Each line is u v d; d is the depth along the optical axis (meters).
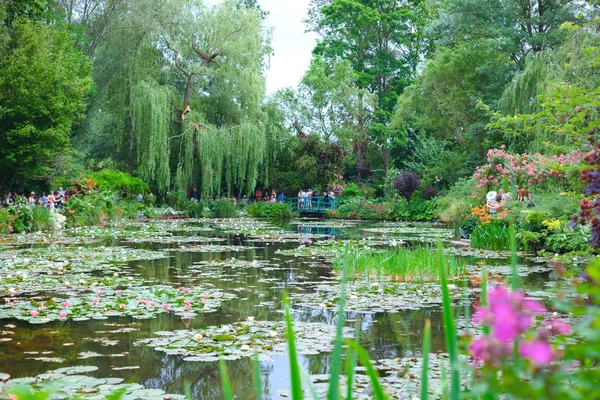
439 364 4.26
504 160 17.42
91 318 6.00
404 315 6.20
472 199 18.00
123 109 29.88
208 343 4.93
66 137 20.61
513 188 15.05
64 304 6.45
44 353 4.64
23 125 19.42
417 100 32.09
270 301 7.07
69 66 21.30
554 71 19.28
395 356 4.57
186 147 29.77
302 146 36.97
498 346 0.91
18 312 6.13
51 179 23.31
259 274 9.55
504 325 0.89
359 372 4.12
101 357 4.53
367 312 6.38
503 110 23.62
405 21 44.16
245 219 30.03
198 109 31.38
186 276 9.23
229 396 1.22
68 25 26.03
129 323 5.78
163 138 28.14
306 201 35.31
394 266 9.08
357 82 43.59
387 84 46.25
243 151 30.34
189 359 4.47
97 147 33.41
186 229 21.33
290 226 24.42
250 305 6.80
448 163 30.23
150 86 28.28
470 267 10.16
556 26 25.73
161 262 11.09
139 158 28.53
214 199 34.47
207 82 33.88
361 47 44.88
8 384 3.75
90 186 25.72
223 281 8.75
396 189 32.75
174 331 5.40
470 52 28.56
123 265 10.53
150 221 26.59
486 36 28.55
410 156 43.03
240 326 5.57
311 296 7.40
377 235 18.84
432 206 29.88
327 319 6.02
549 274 9.09
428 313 6.29
